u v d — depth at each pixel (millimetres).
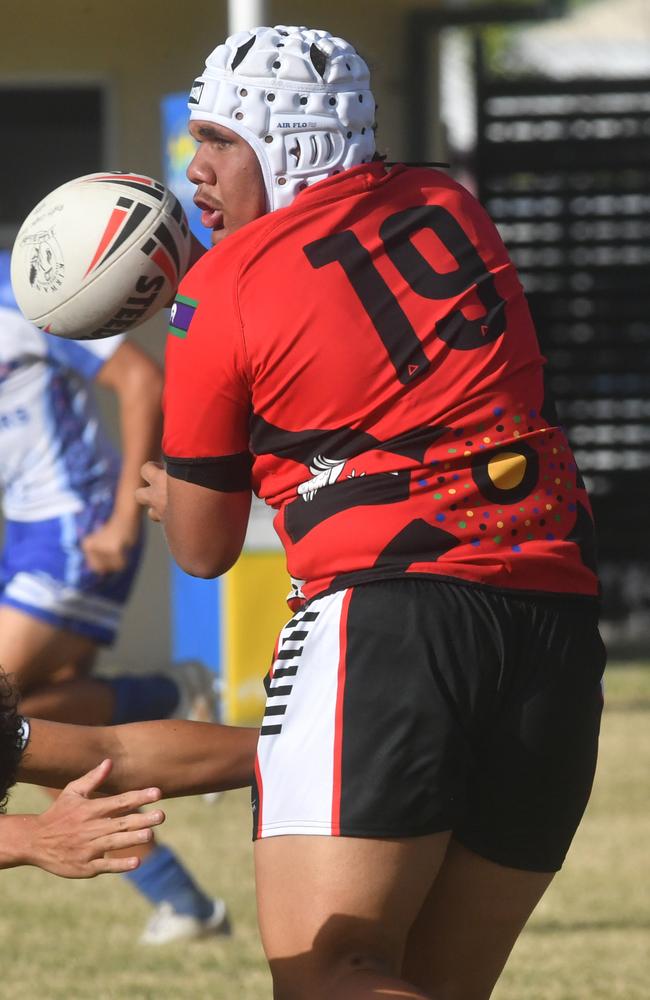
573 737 9742
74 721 19172
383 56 40250
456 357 9664
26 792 26812
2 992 16172
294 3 39375
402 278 9773
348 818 8992
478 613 9367
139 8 38469
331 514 9562
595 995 16000
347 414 9539
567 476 9938
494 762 9602
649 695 35656
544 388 10125
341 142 10172
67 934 18734
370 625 9266
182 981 16656
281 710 9414
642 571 46000
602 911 19500
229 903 20000
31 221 11266
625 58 70188
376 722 9102
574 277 47156
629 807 25219
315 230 9781
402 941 9234
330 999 8742
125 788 10383
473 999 10305
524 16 40500
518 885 10000
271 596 31750
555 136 47250
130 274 11047
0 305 19984
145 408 20172
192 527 10273
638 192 46719
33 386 20047
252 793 9609
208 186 10336
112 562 19906
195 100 10344
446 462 9531
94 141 38969
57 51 38594
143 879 18406
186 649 31922
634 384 48562
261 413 9742
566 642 9688
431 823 9148
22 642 19562
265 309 9562
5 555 20375
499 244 10383
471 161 49031
